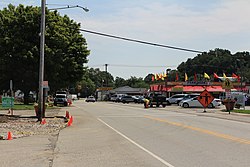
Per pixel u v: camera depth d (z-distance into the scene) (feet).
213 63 410.93
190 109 161.38
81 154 42.88
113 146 49.21
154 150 45.32
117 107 183.52
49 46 177.27
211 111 142.20
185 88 288.51
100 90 449.48
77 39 197.67
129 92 461.37
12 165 36.32
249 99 210.18
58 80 186.19
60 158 40.29
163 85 306.76
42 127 77.97
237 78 286.05
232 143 51.31
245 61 411.95
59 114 122.62
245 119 100.12
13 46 169.89
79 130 71.72
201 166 35.14
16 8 184.24
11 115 105.70
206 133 64.23
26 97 186.91
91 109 159.84
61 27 184.44
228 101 135.33
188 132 65.98
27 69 172.35
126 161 38.11
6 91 191.21
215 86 293.43
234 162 37.06
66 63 185.26
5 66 170.30
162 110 151.12
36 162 37.96
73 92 549.54
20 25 174.60
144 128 73.97
